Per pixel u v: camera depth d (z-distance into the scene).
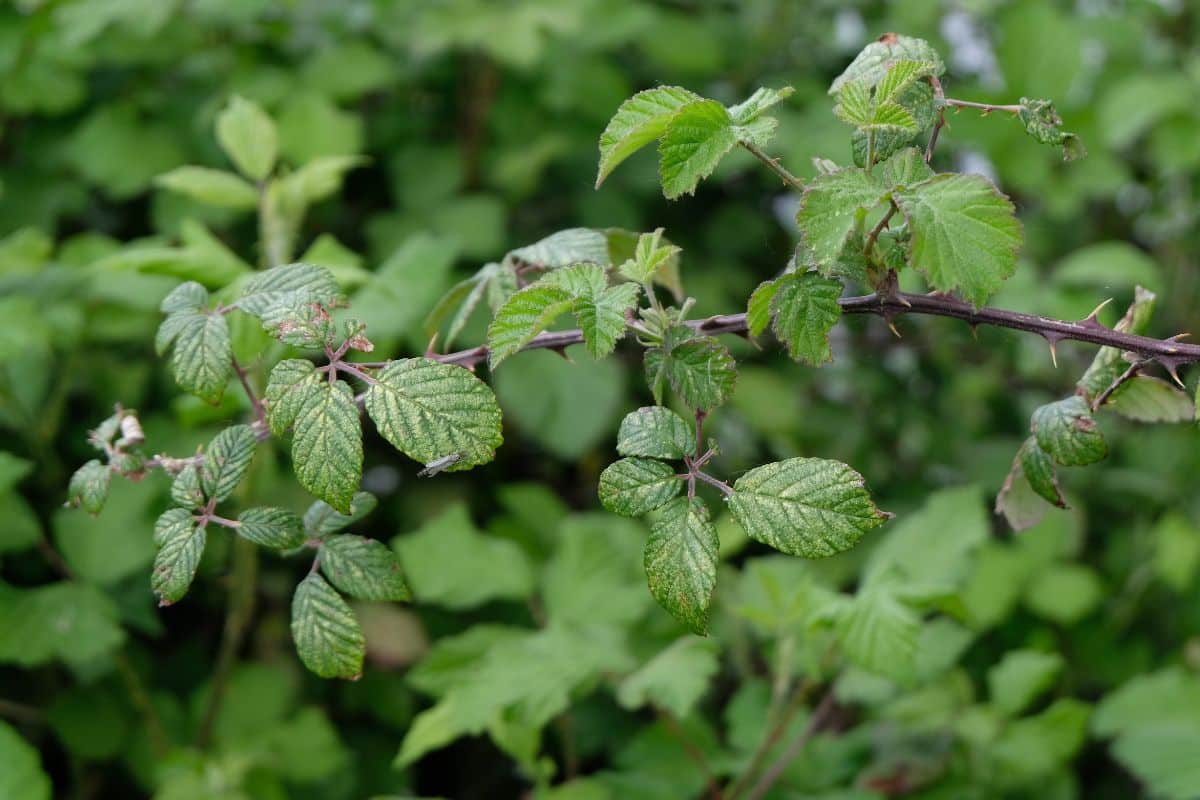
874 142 0.88
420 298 1.17
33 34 1.53
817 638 1.23
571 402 1.52
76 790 1.44
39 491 1.46
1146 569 1.64
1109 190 1.76
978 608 1.47
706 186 1.80
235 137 1.17
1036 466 0.91
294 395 0.84
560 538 1.39
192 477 0.88
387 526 1.67
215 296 1.11
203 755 1.29
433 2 1.66
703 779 1.23
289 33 1.68
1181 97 1.73
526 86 1.73
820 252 0.84
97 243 1.43
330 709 1.57
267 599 1.60
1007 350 1.82
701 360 0.87
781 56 1.88
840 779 1.28
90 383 1.49
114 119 1.60
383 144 1.72
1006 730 1.31
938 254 0.84
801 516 0.84
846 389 1.82
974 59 1.97
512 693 1.13
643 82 1.84
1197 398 0.87
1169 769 1.32
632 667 1.15
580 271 0.87
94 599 1.23
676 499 0.85
